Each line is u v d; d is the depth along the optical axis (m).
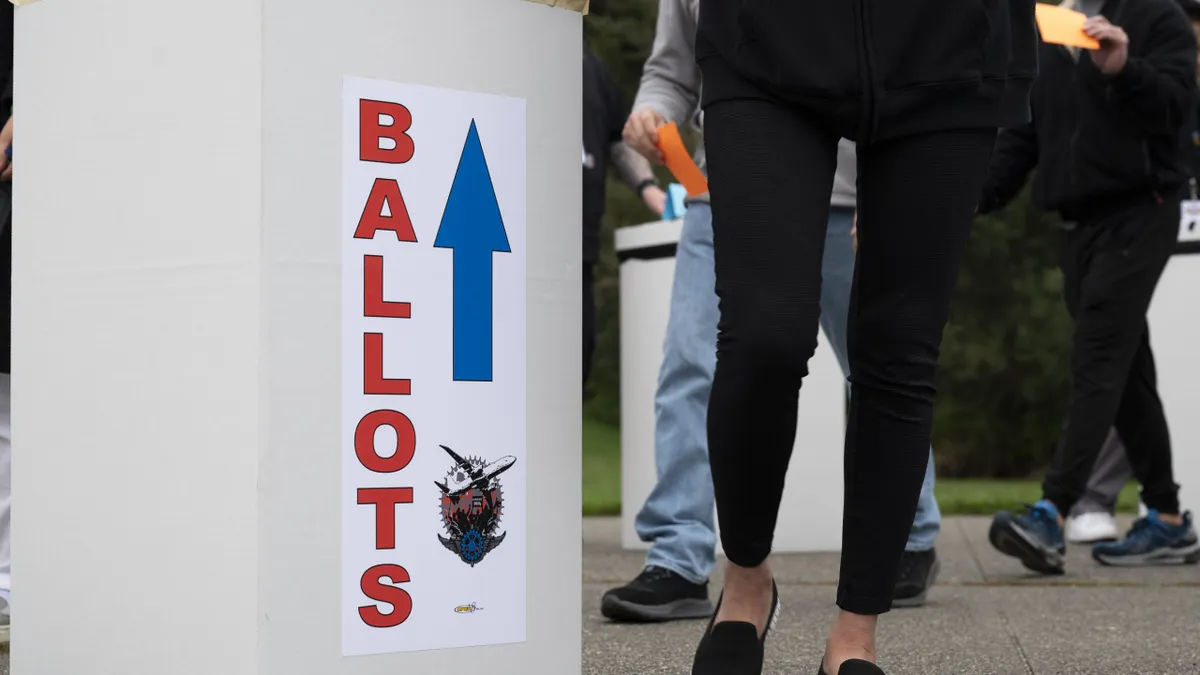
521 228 2.05
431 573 1.97
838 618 2.23
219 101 1.86
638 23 12.66
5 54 3.07
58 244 2.08
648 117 3.25
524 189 2.05
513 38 2.04
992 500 8.11
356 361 1.90
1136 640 3.24
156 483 1.94
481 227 2.01
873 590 2.19
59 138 2.07
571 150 2.11
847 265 3.62
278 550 1.83
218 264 1.86
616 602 3.50
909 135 2.09
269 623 1.83
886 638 3.27
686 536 3.57
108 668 2.02
